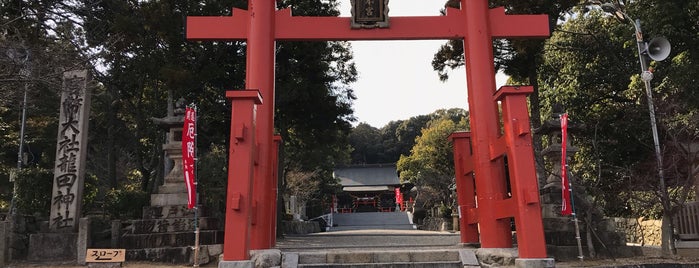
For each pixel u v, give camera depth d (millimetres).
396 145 74438
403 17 10305
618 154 18203
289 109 21250
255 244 9156
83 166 12367
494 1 15945
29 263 10914
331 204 51094
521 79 19234
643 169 15586
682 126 12461
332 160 45750
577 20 20703
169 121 12883
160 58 17062
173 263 10852
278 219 21312
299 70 20953
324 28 10258
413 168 46125
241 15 10234
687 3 13344
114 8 18172
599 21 20281
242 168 7914
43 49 12570
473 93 10039
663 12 13461
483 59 10070
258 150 9531
